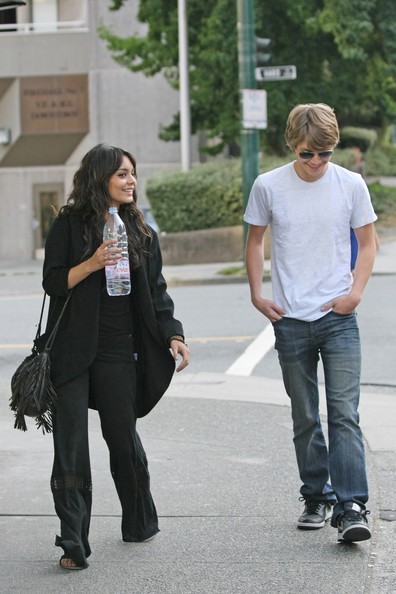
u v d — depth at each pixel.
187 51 72.62
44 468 18.05
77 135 92.94
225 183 66.00
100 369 13.04
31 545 14.09
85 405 12.95
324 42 70.44
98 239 12.96
